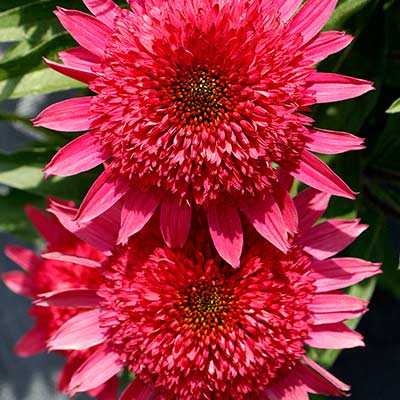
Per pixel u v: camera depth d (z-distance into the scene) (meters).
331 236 0.41
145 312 0.38
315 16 0.37
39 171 0.45
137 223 0.37
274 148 0.36
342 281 0.40
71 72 0.37
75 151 0.37
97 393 0.44
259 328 0.38
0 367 0.61
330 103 0.43
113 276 0.39
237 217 0.38
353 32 0.42
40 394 0.60
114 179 0.38
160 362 0.38
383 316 0.57
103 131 0.37
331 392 0.40
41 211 0.46
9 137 0.57
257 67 0.36
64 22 0.37
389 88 0.48
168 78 0.36
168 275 0.38
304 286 0.39
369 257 0.47
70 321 0.41
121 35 0.37
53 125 0.37
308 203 0.40
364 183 0.48
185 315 0.39
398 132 0.46
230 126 0.36
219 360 0.38
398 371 0.57
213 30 0.36
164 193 0.37
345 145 0.37
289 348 0.39
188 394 0.39
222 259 0.39
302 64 0.37
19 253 0.47
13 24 0.42
